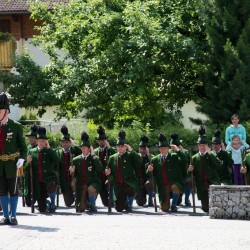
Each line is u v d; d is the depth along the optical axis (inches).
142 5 1777.8
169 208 1189.7
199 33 1817.2
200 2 1722.4
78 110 1964.8
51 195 1159.6
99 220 958.4
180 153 1194.6
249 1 1696.6
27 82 1982.0
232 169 1253.1
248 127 1571.1
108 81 1822.1
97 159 1178.0
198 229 821.9
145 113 1904.5
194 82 1838.1
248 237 751.7
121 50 1761.8
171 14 1776.6
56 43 1982.0
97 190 1170.6
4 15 2568.9
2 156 839.7
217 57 1701.5
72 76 1876.2
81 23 1902.1
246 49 1667.1
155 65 1722.4
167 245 697.6
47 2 2393.0
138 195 1284.4
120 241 717.9
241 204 1023.6
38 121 2289.6
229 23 1690.5
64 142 1261.1
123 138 1190.9
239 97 1663.4
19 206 1263.5
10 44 2303.2
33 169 1164.5
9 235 747.4
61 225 848.9
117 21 1817.2
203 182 1168.8
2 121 844.0
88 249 673.6
